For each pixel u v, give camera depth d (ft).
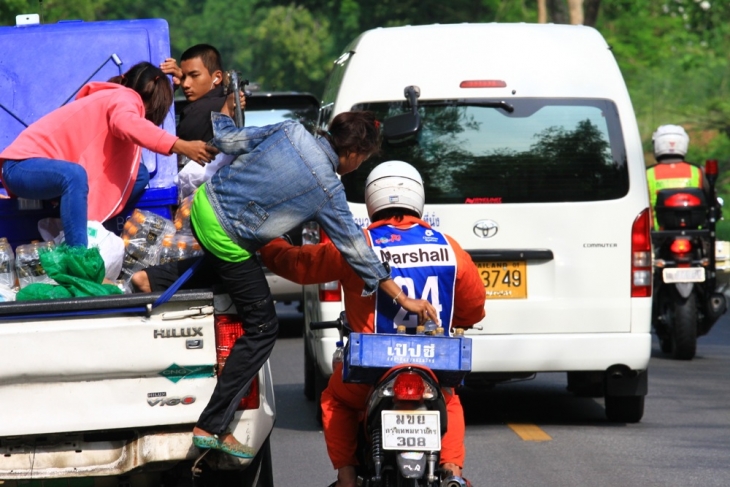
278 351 167.73
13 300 67.56
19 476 63.00
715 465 90.79
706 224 154.40
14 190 77.05
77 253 67.36
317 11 627.87
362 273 60.64
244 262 62.80
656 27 536.42
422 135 103.35
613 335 101.96
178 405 62.85
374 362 58.13
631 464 91.45
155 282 67.10
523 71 104.37
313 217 62.08
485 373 102.73
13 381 61.82
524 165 102.99
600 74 104.88
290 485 87.10
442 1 600.80
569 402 122.21
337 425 63.41
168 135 72.90
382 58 104.78
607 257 102.47
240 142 62.69
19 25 96.99
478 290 63.26
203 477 70.38
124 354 61.98
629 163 103.09
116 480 65.10
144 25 94.84
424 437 57.11
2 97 92.07
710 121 451.94
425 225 63.72
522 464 92.02
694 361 150.00
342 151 62.85
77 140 77.82
